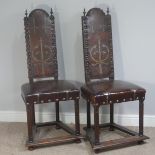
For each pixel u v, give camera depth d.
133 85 2.58
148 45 2.89
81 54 2.97
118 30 2.88
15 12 2.91
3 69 3.06
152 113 3.02
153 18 2.82
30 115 2.48
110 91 2.42
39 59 2.78
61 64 3.00
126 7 2.83
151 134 2.81
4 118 3.15
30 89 2.51
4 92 3.12
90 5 2.86
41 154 2.46
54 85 2.59
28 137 2.55
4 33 2.96
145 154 2.43
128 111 3.04
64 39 2.94
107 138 2.74
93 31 2.74
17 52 3.01
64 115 3.12
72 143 2.65
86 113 3.05
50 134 2.84
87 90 2.51
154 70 2.94
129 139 2.56
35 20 2.74
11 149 2.55
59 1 2.86
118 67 2.96
